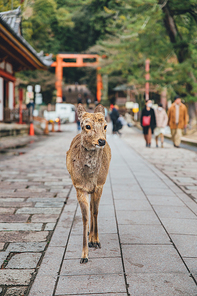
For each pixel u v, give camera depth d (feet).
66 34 138.00
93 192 11.12
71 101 167.02
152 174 24.53
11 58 63.10
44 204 16.63
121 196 18.07
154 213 15.06
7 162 29.94
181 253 10.80
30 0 86.63
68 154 12.10
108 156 12.17
